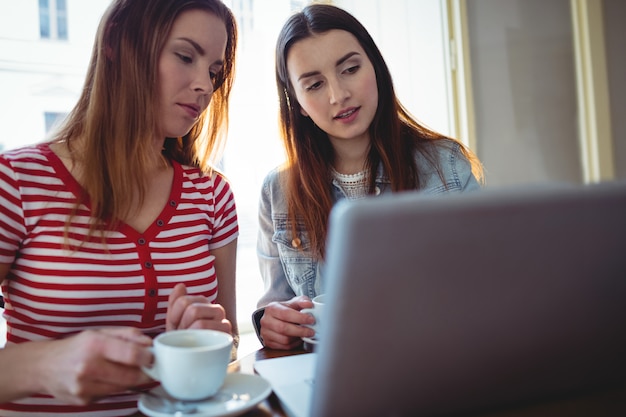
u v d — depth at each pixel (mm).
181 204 1059
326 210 1405
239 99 2209
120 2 975
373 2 2381
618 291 507
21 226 885
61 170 935
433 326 478
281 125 1496
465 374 519
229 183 1241
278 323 953
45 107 1884
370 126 1418
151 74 965
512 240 459
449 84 2229
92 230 910
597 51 2463
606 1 2504
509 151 2330
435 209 437
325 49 1272
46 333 889
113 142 958
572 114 2465
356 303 456
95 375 609
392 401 517
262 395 638
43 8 1856
